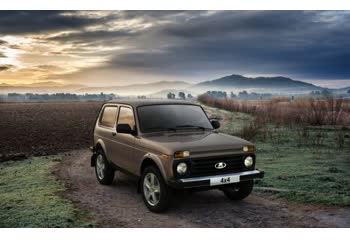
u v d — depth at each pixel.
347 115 20.59
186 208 6.18
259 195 6.91
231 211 6.00
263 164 9.75
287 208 6.11
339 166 9.30
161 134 6.44
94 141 8.52
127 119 7.05
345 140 13.92
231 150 5.89
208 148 5.70
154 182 5.98
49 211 5.98
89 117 38.03
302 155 11.07
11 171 9.52
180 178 5.50
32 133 20.52
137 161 6.44
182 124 6.79
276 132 16.81
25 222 5.44
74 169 9.88
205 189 5.74
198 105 7.49
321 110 21.00
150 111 6.85
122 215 5.84
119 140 7.14
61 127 24.75
